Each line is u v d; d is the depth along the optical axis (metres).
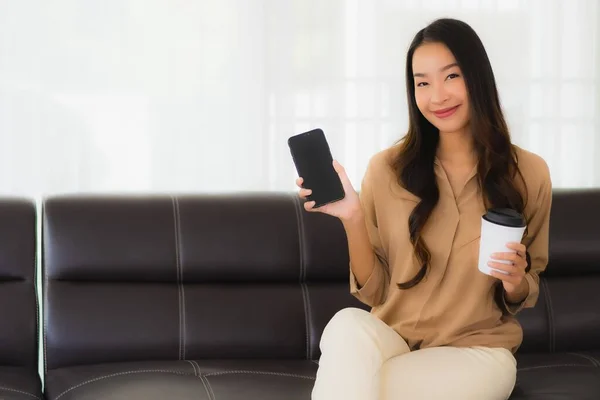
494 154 2.42
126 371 2.69
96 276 2.97
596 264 3.18
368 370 2.12
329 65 3.53
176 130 3.46
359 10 3.52
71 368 2.78
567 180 3.71
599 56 3.67
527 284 2.38
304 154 2.33
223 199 3.13
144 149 3.45
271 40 3.49
